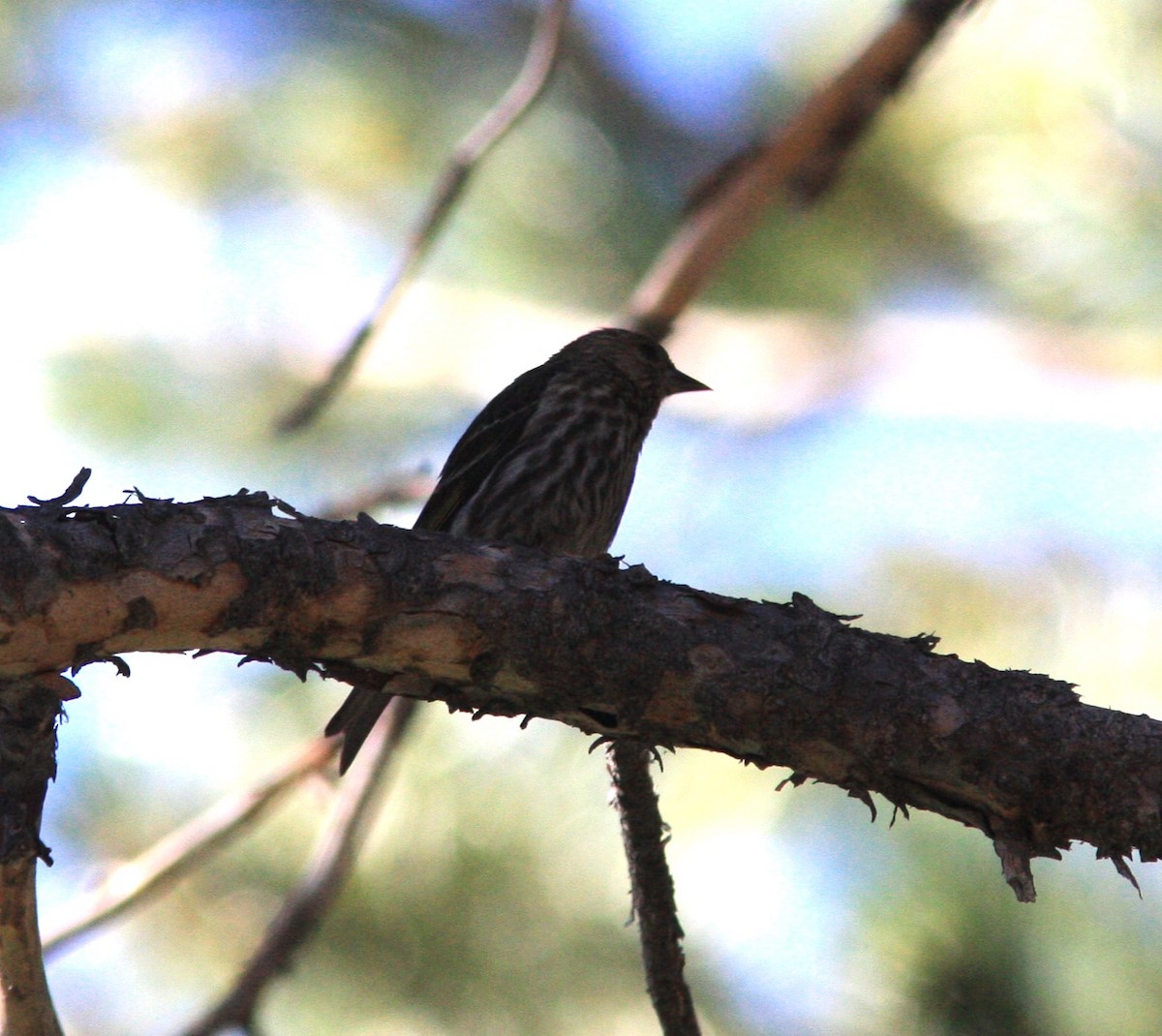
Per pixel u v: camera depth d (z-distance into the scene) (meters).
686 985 5.60
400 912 8.38
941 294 9.80
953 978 8.18
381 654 4.91
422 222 6.98
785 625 4.97
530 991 8.34
